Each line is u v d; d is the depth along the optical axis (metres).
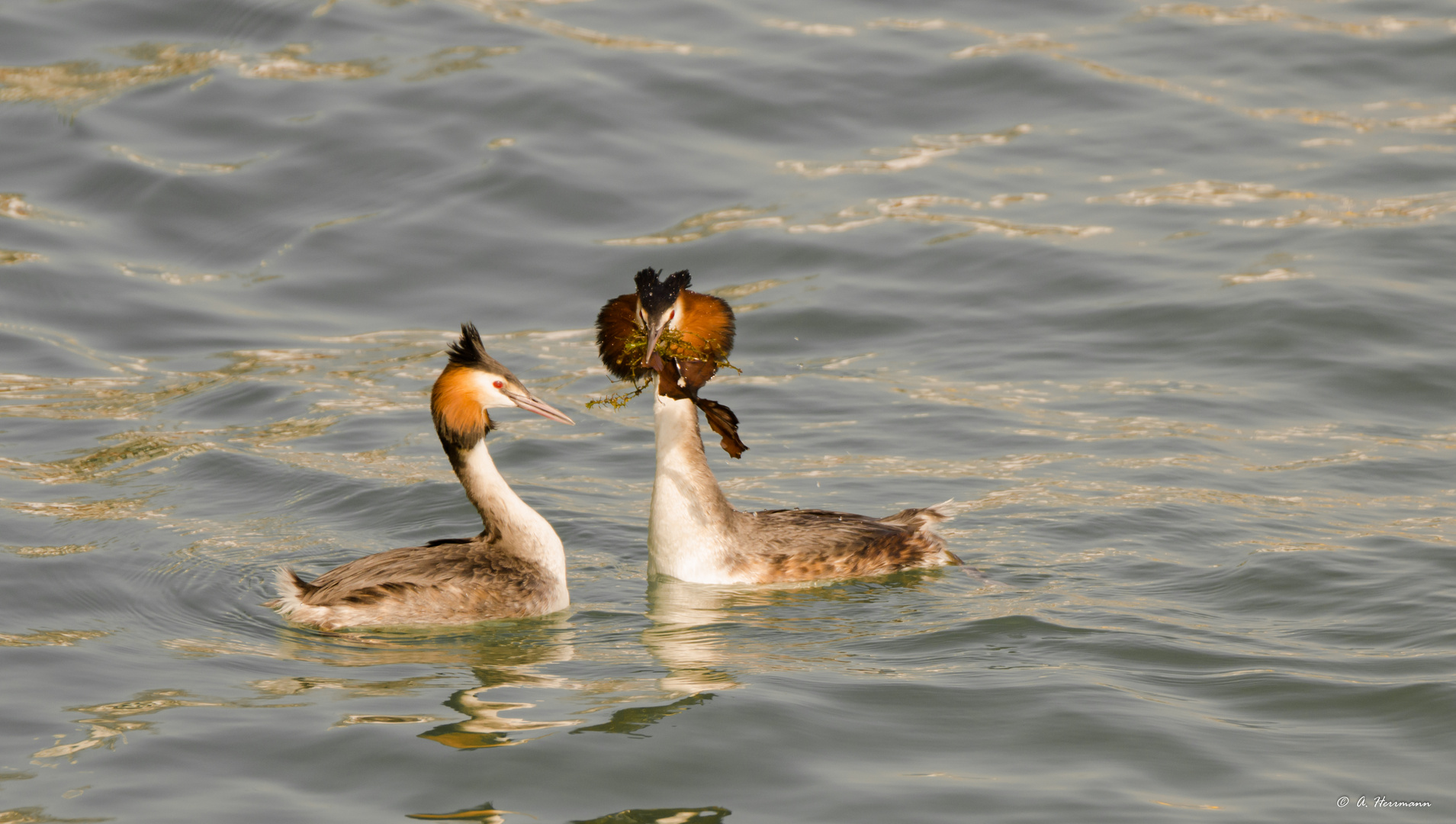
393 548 13.56
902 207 22.98
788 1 30.55
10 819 8.09
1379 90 26.66
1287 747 9.07
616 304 12.87
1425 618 11.12
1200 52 28.28
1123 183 23.52
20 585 12.05
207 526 13.88
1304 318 19.00
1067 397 17.42
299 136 24.52
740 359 19.14
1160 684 10.09
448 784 8.55
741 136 25.12
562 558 12.45
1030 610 11.74
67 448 15.88
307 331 19.94
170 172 23.42
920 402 17.45
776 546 12.95
